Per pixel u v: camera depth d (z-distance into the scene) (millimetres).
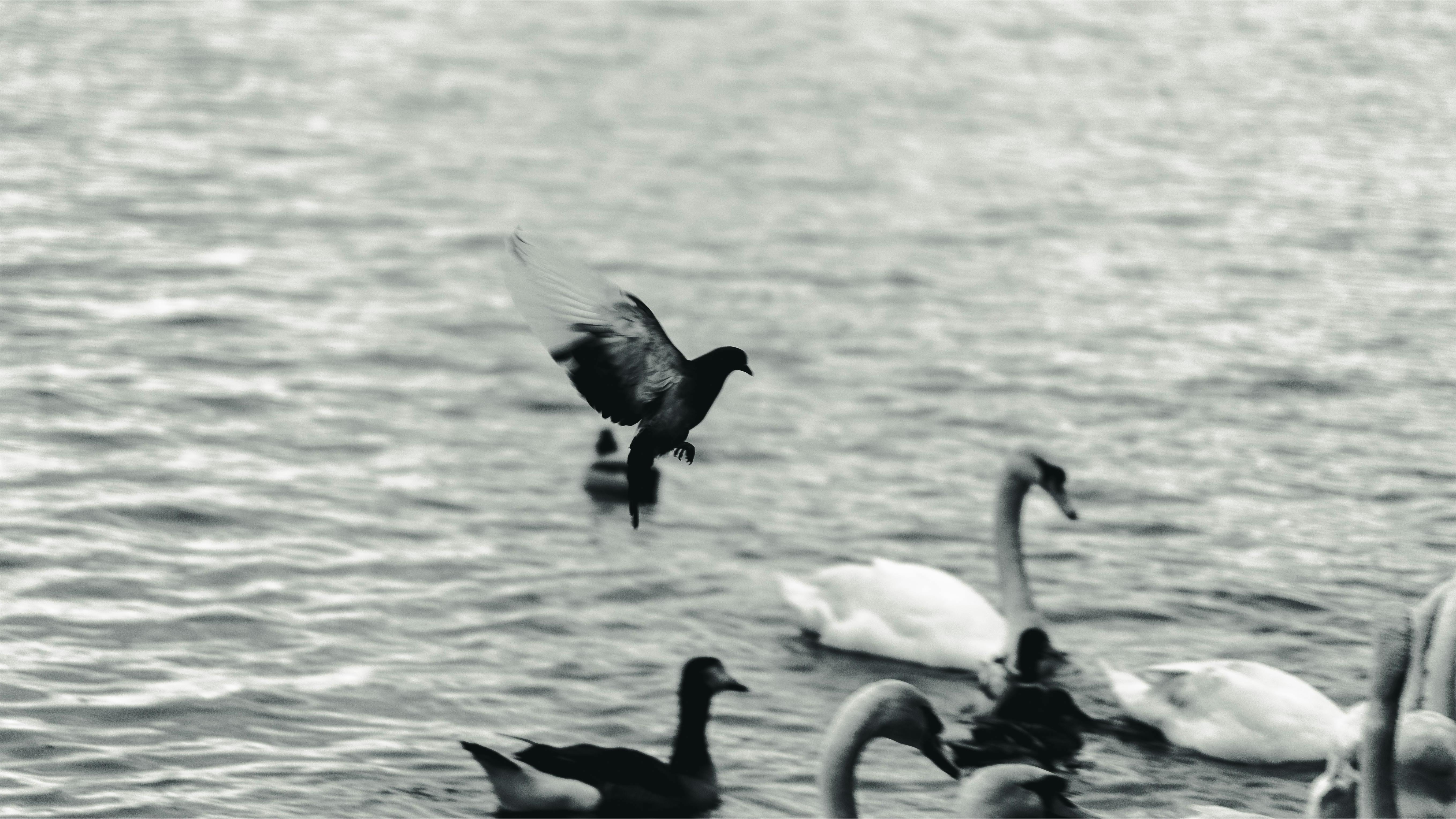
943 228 40156
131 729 15531
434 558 20484
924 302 33812
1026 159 48031
